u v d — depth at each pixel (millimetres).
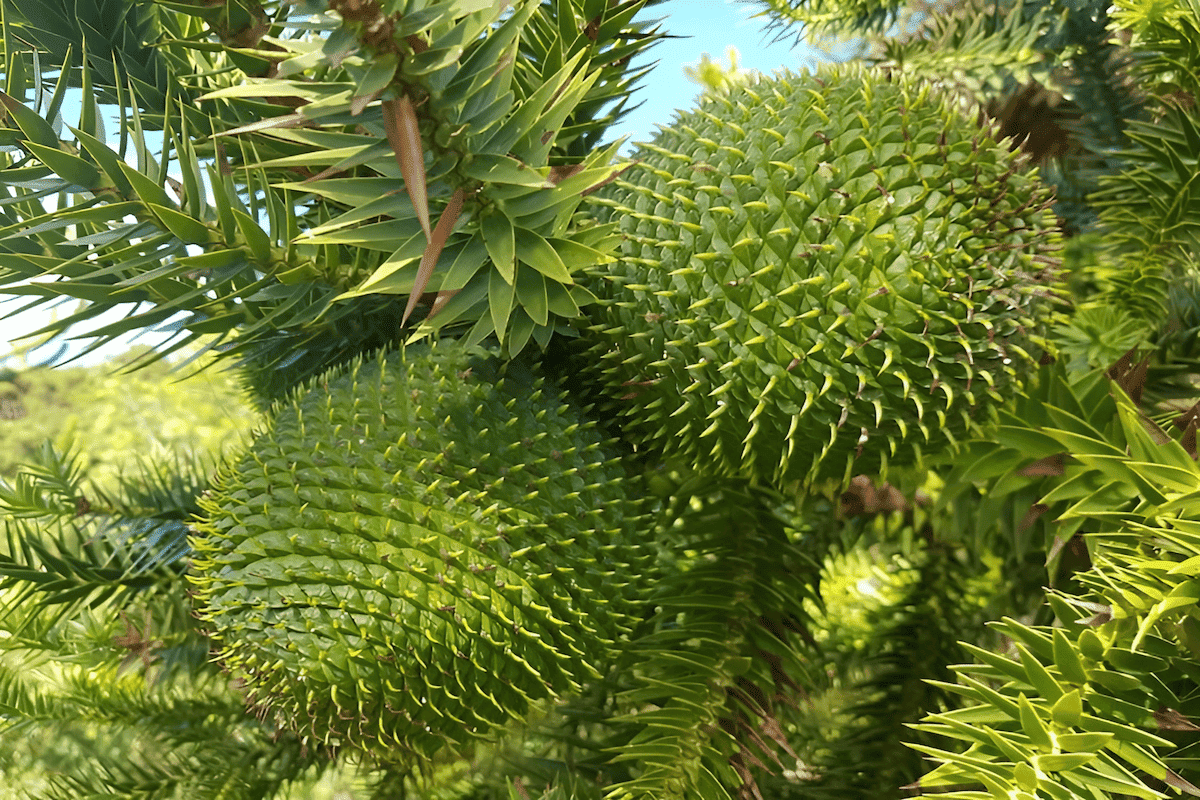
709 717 471
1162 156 576
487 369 437
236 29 438
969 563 686
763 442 432
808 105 415
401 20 329
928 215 397
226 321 457
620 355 435
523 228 393
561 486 421
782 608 506
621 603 429
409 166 333
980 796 340
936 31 892
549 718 620
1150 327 604
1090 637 376
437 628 393
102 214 409
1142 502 413
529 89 463
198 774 670
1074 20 764
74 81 488
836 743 625
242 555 401
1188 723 363
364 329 474
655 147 442
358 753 483
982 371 404
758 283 404
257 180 464
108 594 608
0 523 694
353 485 403
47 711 683
